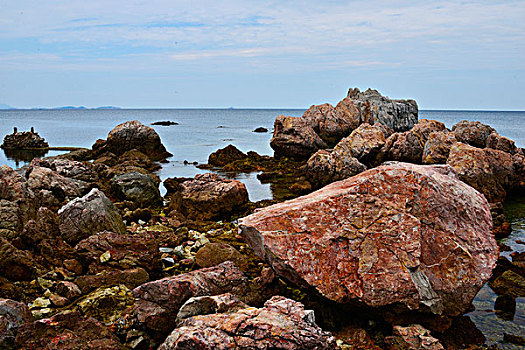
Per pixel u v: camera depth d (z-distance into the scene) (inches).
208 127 3882.9
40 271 454.0
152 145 1638.8
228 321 290.4
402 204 380.8
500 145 1170.0
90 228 556.1
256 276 474.0
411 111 2144.4
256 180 1178.6
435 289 364.5
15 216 549.6
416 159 1246.9
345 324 381.1
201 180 834.2
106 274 436.8
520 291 466.3
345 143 1284.4
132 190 830.5
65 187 800.9
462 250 373.4
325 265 365.1
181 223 697.0
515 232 701.3
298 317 299.4
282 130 1573.6
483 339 374.6
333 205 386.0
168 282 348.5
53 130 3270.2
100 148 1611.7
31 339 299.0
